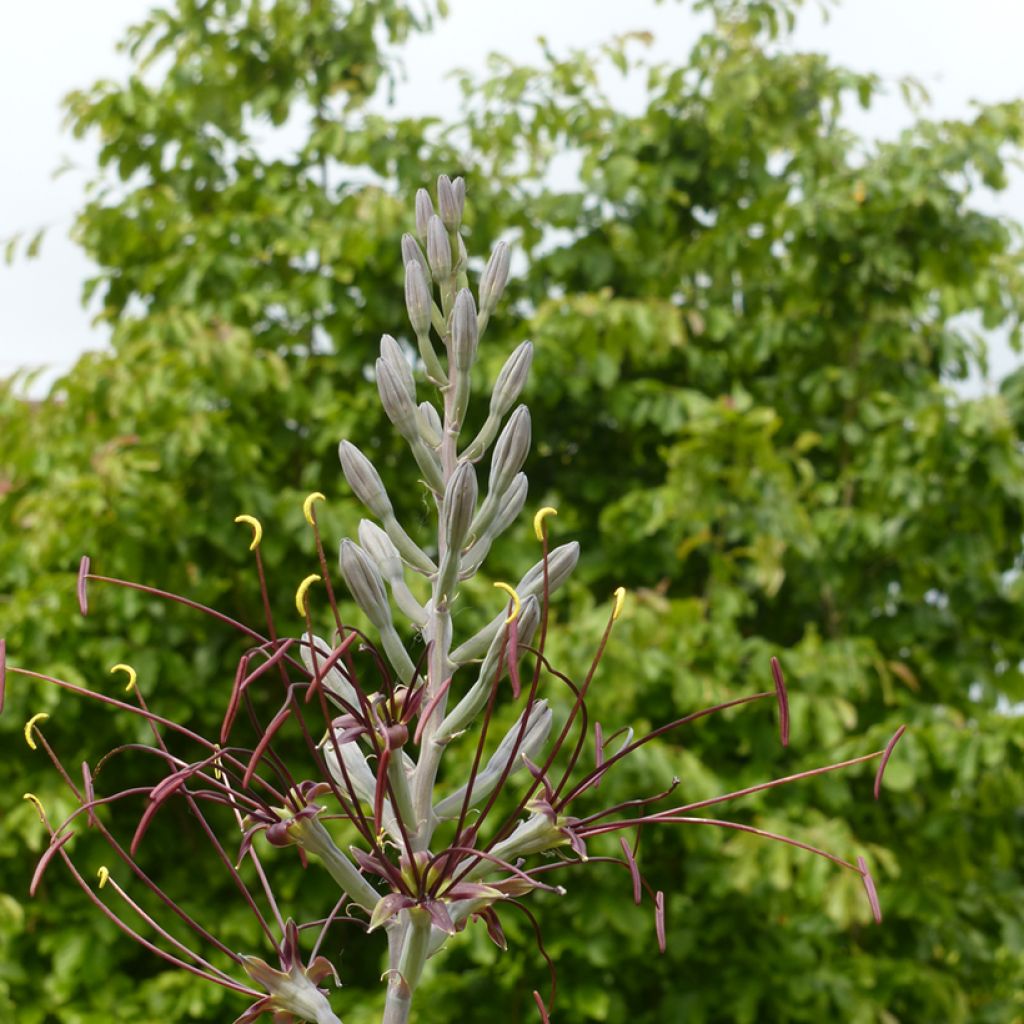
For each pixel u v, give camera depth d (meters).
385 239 5.98
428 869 2.00
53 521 5.32
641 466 6.50
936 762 5.39
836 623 6.27
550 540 6.07
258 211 6.48
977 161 6.14
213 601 5.74
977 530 6.08
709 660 5.46
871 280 6.54
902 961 5.75
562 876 5.12
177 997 5.12
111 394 5.47
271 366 5.73
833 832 5.10
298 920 5.39
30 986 5.18
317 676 1.88
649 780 4.90
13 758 5.37
